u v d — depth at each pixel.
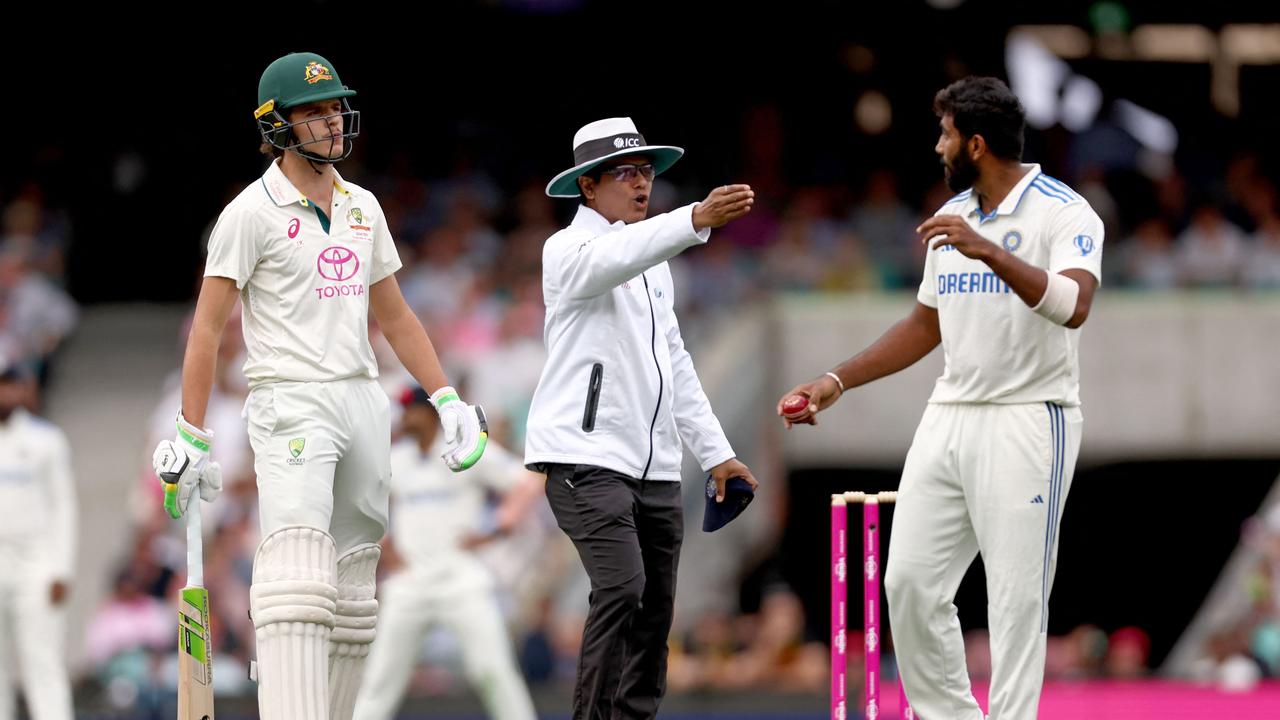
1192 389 43.94
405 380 30.27
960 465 16.67
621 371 17.62
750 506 42.34
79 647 42.19
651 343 17.92
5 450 29.55
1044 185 16.44
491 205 53.00
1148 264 45.53
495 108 58.97
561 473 17.59
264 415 16.58
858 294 45.38
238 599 35.69
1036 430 16.34
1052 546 16.47
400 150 57.00
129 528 45.12
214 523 36.94
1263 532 40.62
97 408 49.44
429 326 43.81
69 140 56.59
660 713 32.34
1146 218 50.72
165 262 54.19
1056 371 16.39
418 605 29.16
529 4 59.25
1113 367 43.97
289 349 16.55
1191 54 59.19
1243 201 50.12
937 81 57.69
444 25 59.19
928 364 43.19
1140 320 43.94
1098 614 47.97
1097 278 15.95
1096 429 43.91
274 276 16.59
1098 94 58.88
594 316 17.66
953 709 17.44
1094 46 58.84
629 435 17.61
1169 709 27.89
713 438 18.67
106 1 57.78
